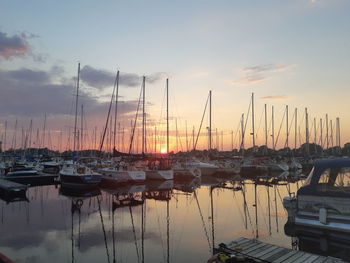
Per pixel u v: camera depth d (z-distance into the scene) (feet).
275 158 184.55
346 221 41.57
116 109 127.44
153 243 40.86
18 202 75.05
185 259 34.55
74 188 96.63
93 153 169.78
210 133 168.76
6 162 176.24
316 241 41.01
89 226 50.55
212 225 50.62
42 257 35.47
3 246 39.37
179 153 201.77
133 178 105.91
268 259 29.07
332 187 44.24
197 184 115.85
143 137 130.11
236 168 148.87
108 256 35.99
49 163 164.35
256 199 79.20
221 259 29.01
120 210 64.80
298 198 46.85
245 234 44.62
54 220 54.95
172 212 62.28
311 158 204.74
